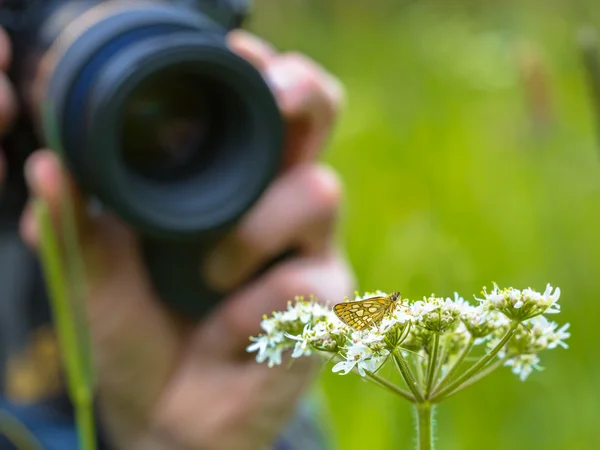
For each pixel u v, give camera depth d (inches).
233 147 34.0
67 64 32.9
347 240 48.4
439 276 42.4
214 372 36.4
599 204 48.8
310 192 35.9
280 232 35.5
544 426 41.9
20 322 36.0
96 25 33.4
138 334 36.3
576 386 43.0
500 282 46.0
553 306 27.7
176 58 32.8
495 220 47.9
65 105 32.8
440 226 46.4
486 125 54.3
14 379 35.8
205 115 34.0
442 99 57.0
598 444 41.6
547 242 46.4
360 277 47.4
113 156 32.6
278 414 36.2
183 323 36.7
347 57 70.1
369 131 56.0
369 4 74.0
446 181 49.9
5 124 35.4
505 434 41.6
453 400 41.9
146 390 36.4
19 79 35.5
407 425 39.8
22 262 36.2
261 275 36.1
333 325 27.8
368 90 61.9
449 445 41.1
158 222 33.2
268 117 33.9
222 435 36.1
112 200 32.9
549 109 47.1
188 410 36.2
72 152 32.7
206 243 35.7
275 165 34.1
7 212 36.4
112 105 32.3
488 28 65.1
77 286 30.9
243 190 33.9
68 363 30.5
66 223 31.7
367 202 49.4
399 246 43.4
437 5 72.3
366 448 39.6
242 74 33.4
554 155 49.3
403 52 67.6
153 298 36.4
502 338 28.0
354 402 41.1
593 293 45.0
